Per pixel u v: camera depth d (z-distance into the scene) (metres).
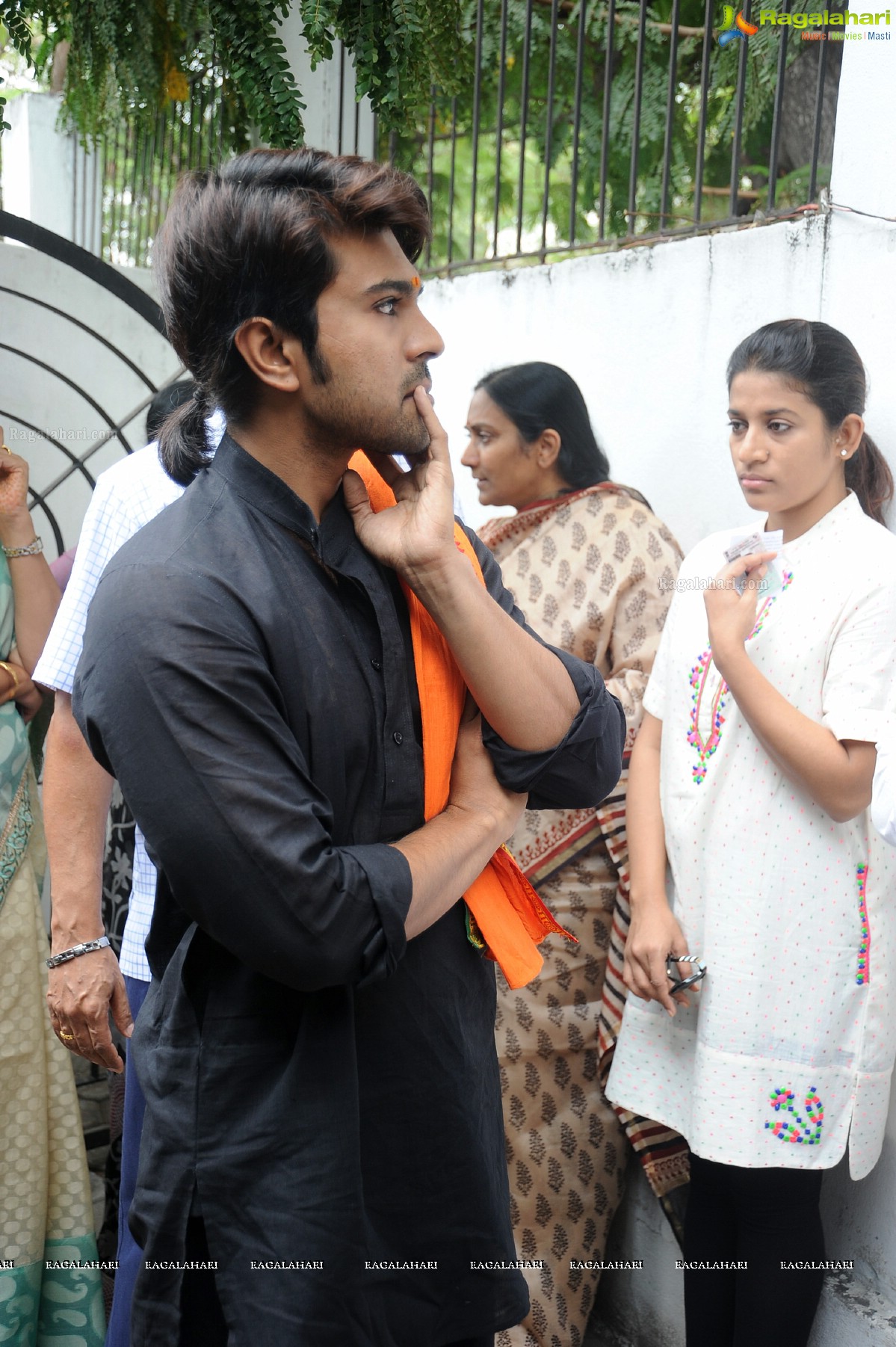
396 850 1.11
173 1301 1.16
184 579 1.05
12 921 2.22
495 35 3.50
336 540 1.17
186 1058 1.15
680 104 3.84
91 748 1.11
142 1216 1.17
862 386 1.83
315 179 1.07
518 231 3.02
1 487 2.29
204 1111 1.14
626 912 2.24
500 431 2.43
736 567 1.78
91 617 1.08
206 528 1.10
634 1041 2.05
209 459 1.31
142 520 1.83
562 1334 2.31
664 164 2.62
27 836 2.28
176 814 1.02
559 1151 2.30
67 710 1.85
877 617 1.76
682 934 1.93
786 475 1.80
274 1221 1.11
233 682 1.03
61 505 3.66
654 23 3.53
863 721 1.72
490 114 3.88
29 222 3.51
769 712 1.73
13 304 3.53
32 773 2.35
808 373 1.77
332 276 1.06
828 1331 1.99
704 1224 2.01
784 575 1.86
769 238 2.25
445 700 1.20
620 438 2.63
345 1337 1.11
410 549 1.12
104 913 2.46
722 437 2.37
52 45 3.44
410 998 1.19
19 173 5.44
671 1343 2.35
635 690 2.23
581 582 2.34
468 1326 1.24
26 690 2.31
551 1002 2.29
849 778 1.72
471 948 1.27
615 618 2.31
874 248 2.04
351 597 1.17
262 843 1.02
